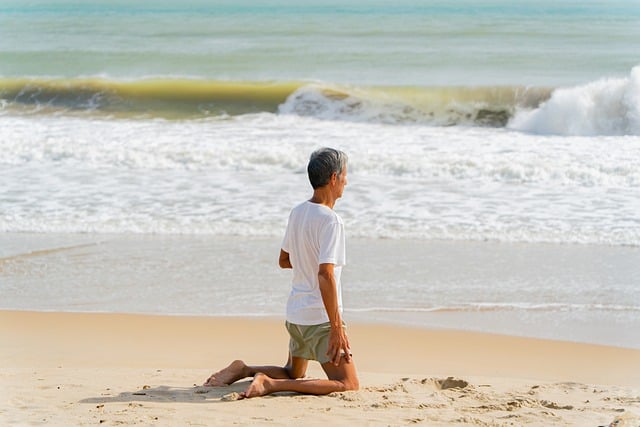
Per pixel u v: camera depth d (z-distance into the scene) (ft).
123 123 89.45
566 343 33.47
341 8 214.48
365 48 138.41
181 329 34.96
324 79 110.73
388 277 43.57
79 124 88.43
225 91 103.55
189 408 22.12
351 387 24.20
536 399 23.80
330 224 23.31
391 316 37.24
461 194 61.16
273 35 157.58
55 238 51.75
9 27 174.29
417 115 95.76
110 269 45.34
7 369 27.96
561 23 173.06
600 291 41.19
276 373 25.48
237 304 39.14
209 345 32.58
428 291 41.11
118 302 39.58
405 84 104.68
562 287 41.83
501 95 99.30
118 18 193.88
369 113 96.02
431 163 67.31
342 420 20.92
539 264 45.85
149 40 153.07
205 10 212.43
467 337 34.22
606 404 23.47
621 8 208.85
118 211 57.11
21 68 122.01
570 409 22.75
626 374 29.45
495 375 29.27
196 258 47.39
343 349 23.58
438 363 30.68
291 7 218.59
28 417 21.13
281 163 70.03
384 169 67.26
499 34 155.12
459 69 117.29
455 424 20.70
